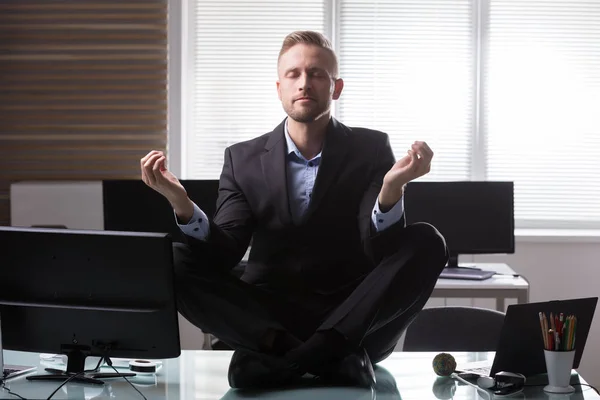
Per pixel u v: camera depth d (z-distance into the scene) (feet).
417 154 7.76
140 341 7.94
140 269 7.71
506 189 16.03
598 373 18.04
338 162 8.78
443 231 16.11
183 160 18.34
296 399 7.68
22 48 17.92
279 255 8.77
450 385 8.14
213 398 7.72
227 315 8.12
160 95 17.89
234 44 18.54
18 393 7.79
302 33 8.67
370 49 18.51
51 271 7.95
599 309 17.93
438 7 18.44
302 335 8.48
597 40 18.49
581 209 18.60
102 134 18.01
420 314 11.16
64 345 8.14
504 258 18.06
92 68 17.87
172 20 17.83
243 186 8.98
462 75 18.52
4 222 18.15
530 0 18.43
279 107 18.60
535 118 18.52
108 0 17.76
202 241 8.43
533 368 8.47
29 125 18.04
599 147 18.52
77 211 16.87
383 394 7.82
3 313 8.17
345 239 8.75
